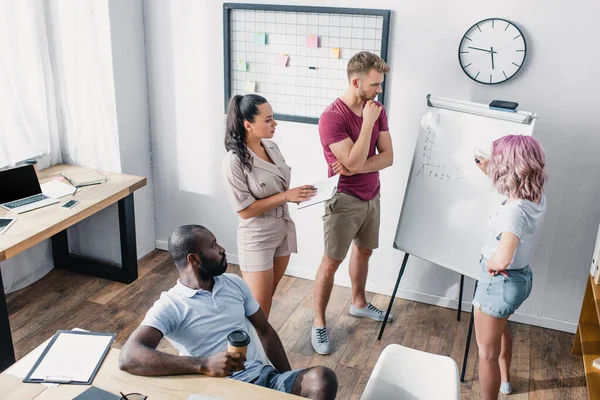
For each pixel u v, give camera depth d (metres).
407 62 3.38
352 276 3.55
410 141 3.52
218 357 1.88
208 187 4.11
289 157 3.82
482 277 2.59
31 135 3.63
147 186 4.20
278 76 3.67
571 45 3.06
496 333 2.60
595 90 3.10
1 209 3.21
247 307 2.24
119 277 3.96
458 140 3.11
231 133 2.80
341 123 3.01
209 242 2.10
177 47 3.84
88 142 3.89
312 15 3.47
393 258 3.80
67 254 4.06
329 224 3.21
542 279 3.49
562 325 3.54
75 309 3.65
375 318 3.61
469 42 3.21
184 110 3.97
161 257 4.32
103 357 1.98
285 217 2.98
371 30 3.39
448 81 3.34
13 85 3.46
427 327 3.55
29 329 3.43
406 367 2.07
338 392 2.99
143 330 1.95
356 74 2.91
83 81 3.75
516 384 3.09
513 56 3.14
